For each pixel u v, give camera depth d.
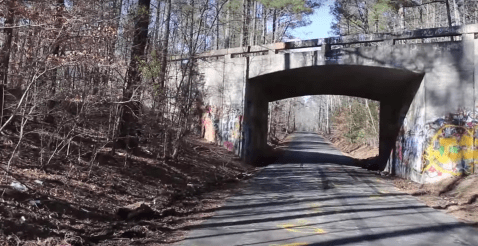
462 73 14.45
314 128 130.62
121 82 10.26
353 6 33.09
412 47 15.40
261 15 38.38
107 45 7.94
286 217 8.30
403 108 18.22
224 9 26.39
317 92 26.25
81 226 6.12
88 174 8.61
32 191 6.44
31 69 6.68
